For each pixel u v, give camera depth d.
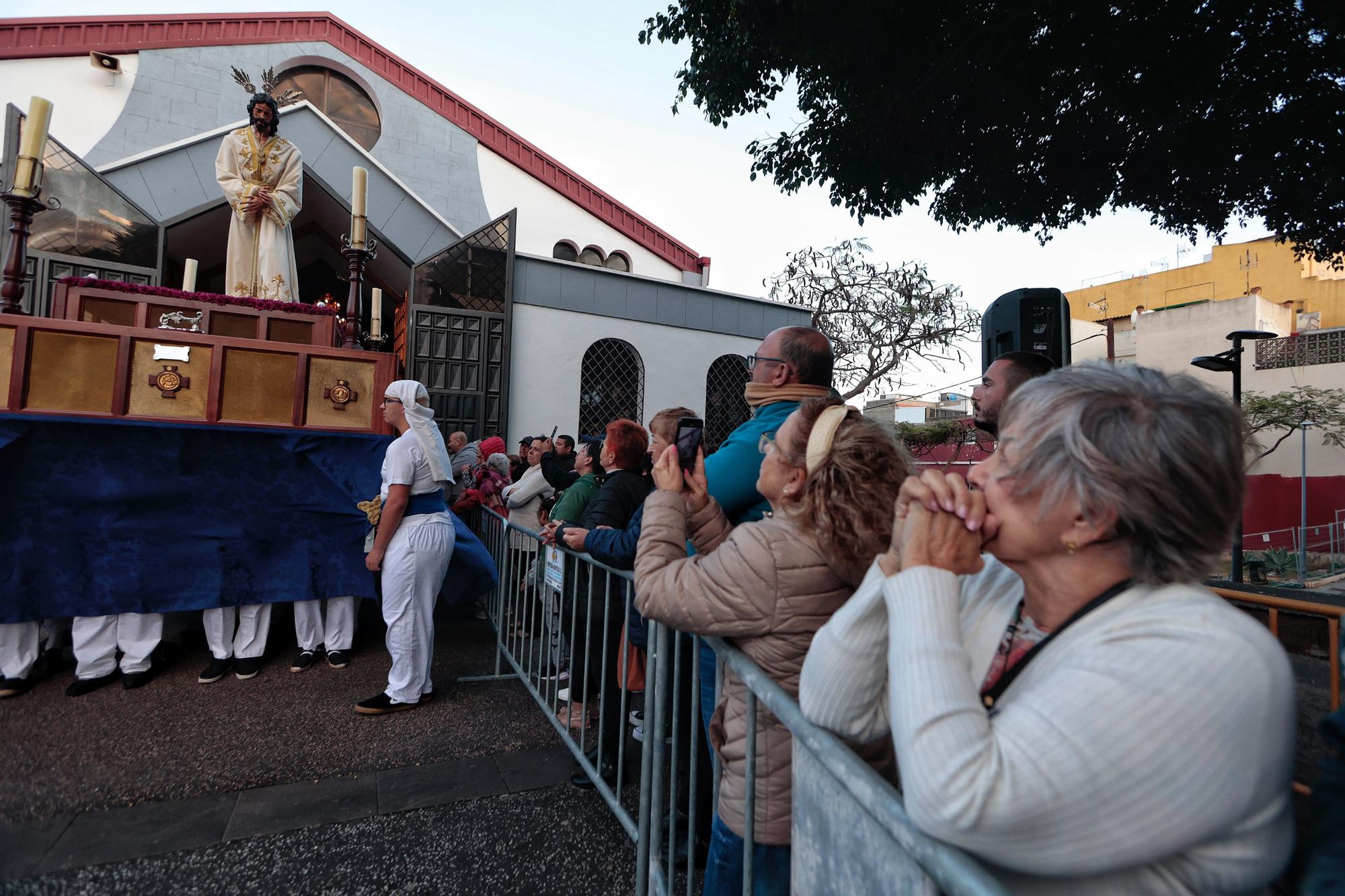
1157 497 0.67
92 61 9.93
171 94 10.34
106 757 2.67
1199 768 0.58
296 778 2.60
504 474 6.15
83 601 3.25
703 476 1.73
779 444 1.39
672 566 1.42
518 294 8.95
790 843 1.24
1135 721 0.59
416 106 12.04
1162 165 5.77
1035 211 6.55
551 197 13.15
